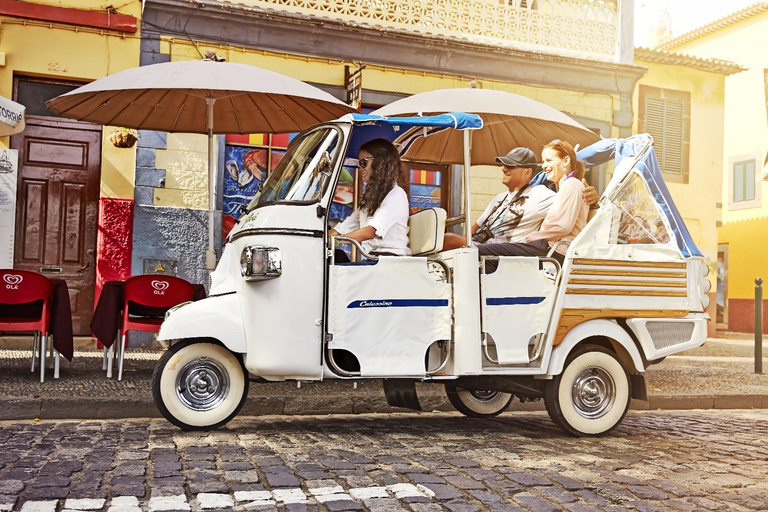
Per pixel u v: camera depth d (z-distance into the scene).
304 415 7.05
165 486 4.11
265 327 5.59
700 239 19.12
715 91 19.12
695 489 4.33
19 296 7.36
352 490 4.13
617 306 6.20
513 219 7.04
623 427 6.62
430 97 7.09
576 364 6.07
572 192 6.44
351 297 5.69
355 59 12.71
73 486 4.07
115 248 11.42
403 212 6.20
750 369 11.16
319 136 6.04
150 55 11.62
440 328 5.86
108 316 7.83
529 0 14.23
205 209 11.87
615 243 6.27
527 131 7.77
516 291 5.98
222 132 9.20
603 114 14.58
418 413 7.33
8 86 11.01
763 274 24.86
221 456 4.90
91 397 6.55
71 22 11.20
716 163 19.16
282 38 12.23
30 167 11.23
